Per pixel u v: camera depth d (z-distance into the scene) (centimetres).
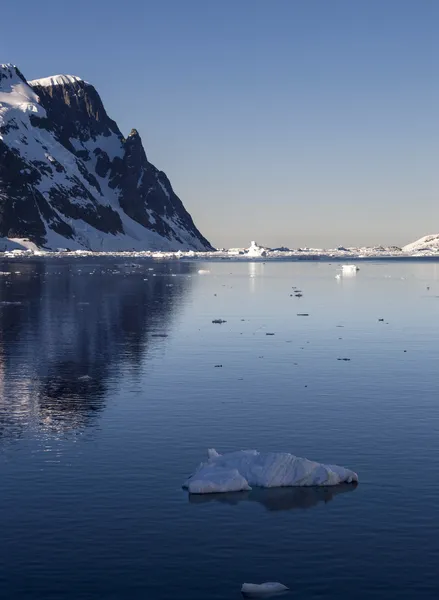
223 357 5506
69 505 2730
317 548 2423
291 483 2906
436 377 4788
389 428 3612
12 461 3169
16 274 17800
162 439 3450
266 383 4609
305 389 4444
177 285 13688
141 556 2375
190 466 3105
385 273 19238
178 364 5219
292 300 10312
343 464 3127
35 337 6481
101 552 2398
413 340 6400
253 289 12619
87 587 2208
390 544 2444
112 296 10956
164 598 2159
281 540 2473
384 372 4956
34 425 3681
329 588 2202
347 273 18975
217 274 18412
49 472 3044
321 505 2730
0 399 4194
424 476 2988
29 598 2156
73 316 8150
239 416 3831
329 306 9438
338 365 5206
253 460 3027
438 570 2291
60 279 15688
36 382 4622
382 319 7881
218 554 2391
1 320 7744
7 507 2712
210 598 2159
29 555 2380
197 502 2758
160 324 7438
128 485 2909
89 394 4309
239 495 2822
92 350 5794
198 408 3991
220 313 8506
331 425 3666
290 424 3688
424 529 2539
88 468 3084
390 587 2205
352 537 2492
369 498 2784
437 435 3500
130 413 3894
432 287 13262
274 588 2175
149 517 2634
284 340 6369
